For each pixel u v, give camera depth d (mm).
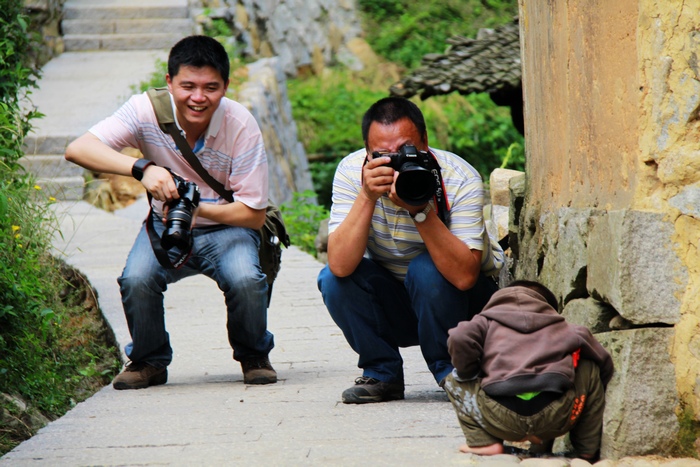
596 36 7254
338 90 43719
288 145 35062
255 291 9375
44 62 31766
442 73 24984
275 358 11148
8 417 9938
